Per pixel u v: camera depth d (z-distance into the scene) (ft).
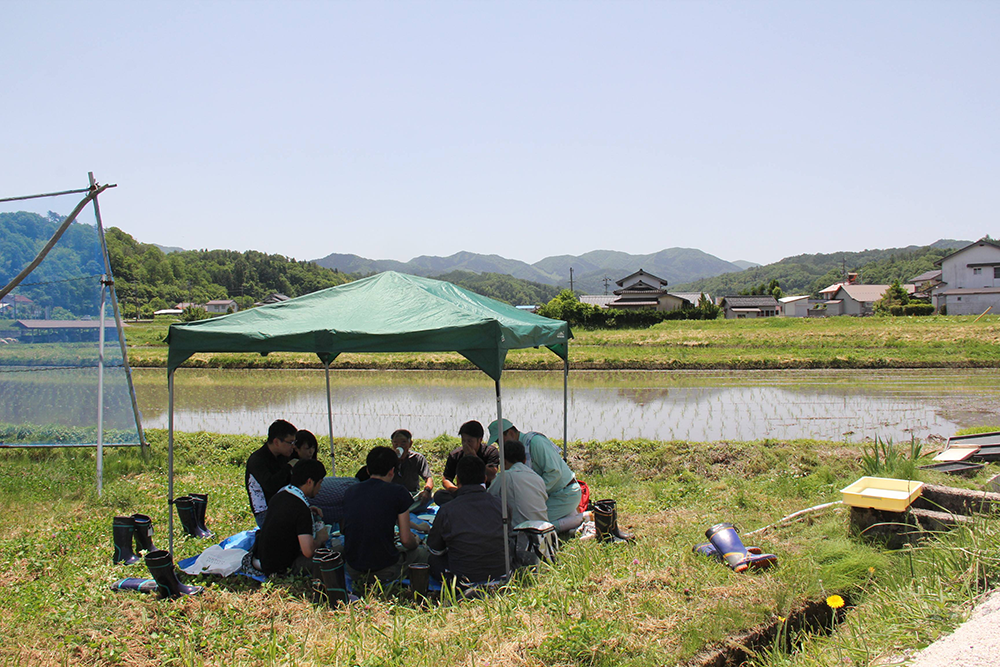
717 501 27.76
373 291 22.44
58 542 22.36
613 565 18.67
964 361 85.51
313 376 84.02
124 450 36.40
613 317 163.73
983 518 18.75
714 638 14.26
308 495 18.97
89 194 33.37
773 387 69.82
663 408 56.39
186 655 13.97
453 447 39.01
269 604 16.58
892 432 45.34
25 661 13.66
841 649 13.53
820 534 21.57
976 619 13.06
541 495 20.85
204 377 83.15
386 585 18.11
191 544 22.38
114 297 34.17
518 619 15.08
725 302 277.85
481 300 24.43
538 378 80.43
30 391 34.99
